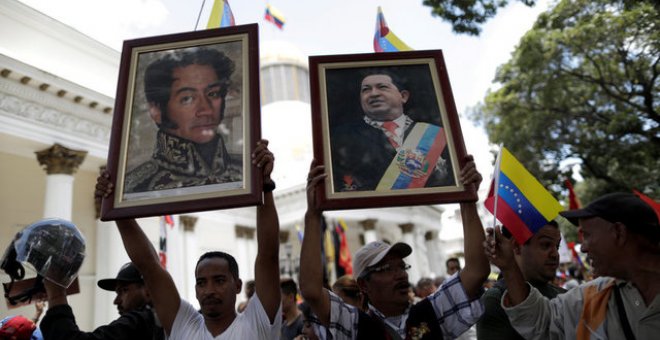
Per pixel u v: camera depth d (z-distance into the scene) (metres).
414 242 33.69
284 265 26.17
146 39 2.99
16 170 15.01
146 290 3.39
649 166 17.61
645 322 1.98
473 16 7.38
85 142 15.01
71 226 2.66
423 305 2.87
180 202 2.54
